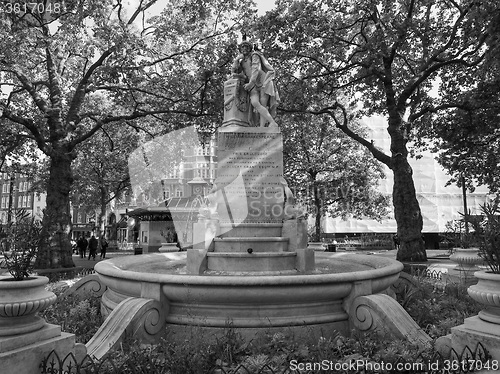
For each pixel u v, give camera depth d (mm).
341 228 48688
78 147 28906
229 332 4773
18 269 3812
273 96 8453
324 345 4492
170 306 5434
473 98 19125
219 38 20297
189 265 7031
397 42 18297
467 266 9164
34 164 30516
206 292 5078
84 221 64125
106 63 18375
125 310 4969
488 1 13867
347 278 5285
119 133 28734
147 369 3756
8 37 16734
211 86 19797
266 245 7285
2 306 3467
